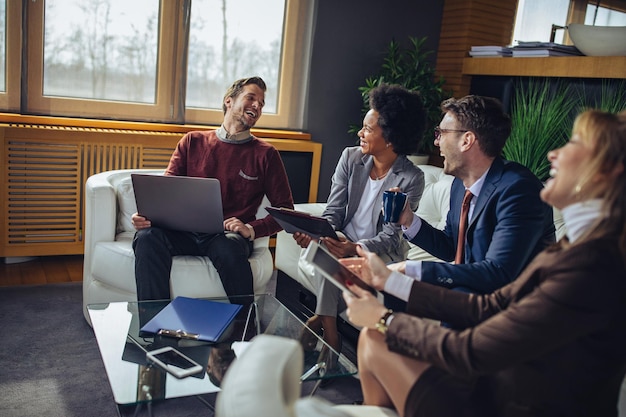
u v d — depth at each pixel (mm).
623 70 3188
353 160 2641
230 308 2080
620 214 1132
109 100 3701
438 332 1271
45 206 3512
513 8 4492
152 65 3770
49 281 3268
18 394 2105
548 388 1212
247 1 3973
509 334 1175
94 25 3576
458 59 4410
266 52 4105
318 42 4238
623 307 1135
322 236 2305
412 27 4508
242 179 2793
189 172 2812
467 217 2053
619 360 1181
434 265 1836
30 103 3488
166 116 3859
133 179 2461
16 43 3379
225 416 799
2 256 3434
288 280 3027
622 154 1134
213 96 4016
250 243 2748
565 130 3465
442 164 4426
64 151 3471
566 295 1125
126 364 1692
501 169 1951
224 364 1735
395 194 2131
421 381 1301
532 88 3797
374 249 2379
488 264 1801
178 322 1940
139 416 2057
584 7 4266
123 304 2096
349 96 4434
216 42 3941
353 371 1759
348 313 1410
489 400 1308
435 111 4211
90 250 2695
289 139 4230
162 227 2561
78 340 2582
